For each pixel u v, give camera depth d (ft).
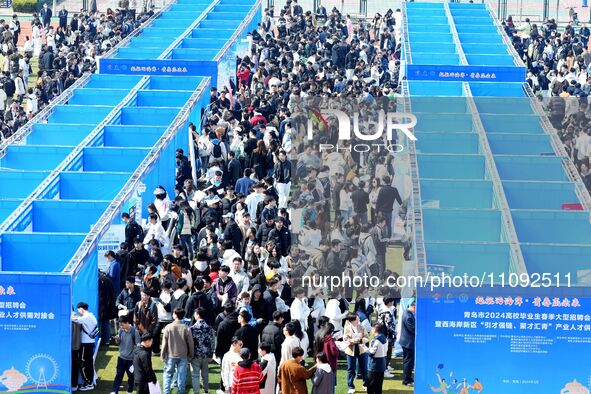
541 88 418.31
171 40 419.33
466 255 190.39
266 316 209.97
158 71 360.48
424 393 186.80
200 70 360.07
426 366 186.39
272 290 211.61
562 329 184.96
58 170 261.44
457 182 197.67
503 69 345.72
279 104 342.64
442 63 380.58
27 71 424.87
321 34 442.91
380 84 411.13
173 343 198.70
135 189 252.01
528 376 185.88
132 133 297.12
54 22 534.37
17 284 192.65
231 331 202.18
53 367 194.70
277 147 293.64
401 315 210.38
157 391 193.67
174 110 314.35
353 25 507.71
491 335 185.57
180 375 200.23
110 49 404.16
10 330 193.67
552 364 185.68
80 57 420.36
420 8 448.24
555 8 548.72
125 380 211.20
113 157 278.46
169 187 290.76
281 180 280.31
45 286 192.85
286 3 509.76
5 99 382.01
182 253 235.81
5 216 242.78
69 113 317.63
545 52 443.73
